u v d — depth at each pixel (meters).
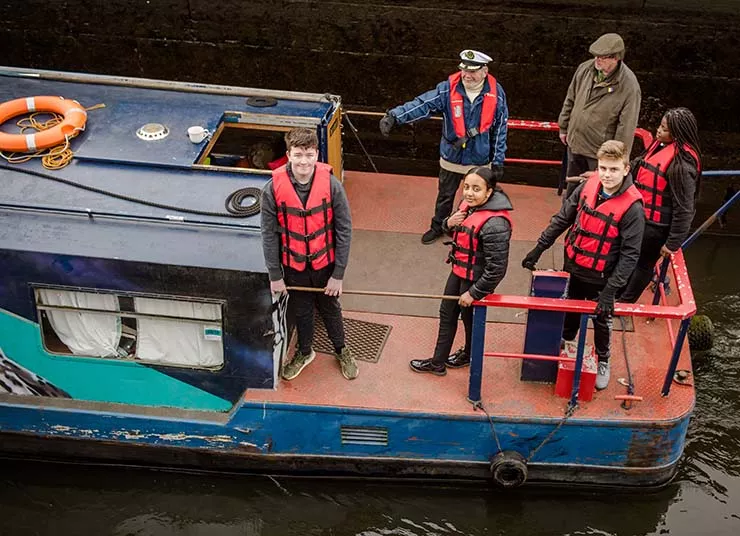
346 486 10.14
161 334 9.19
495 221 8.15
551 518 9.98
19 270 8.75
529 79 14.66
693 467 10.63
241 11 14.91
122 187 9.32
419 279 10.86
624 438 9.40
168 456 10.08
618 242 8.38
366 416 9.34
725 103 14.42
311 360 9.71
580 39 14.16
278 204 8.17
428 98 10.31
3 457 10.39
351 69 15.15
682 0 13.62
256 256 8.65
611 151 7.82
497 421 9.27
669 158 9.07
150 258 8.56
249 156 11.36
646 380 9.71
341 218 8.33
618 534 9.89
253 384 9.39
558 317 8.92
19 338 9.30
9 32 15.76
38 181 9.38
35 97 10.30
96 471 10.38
